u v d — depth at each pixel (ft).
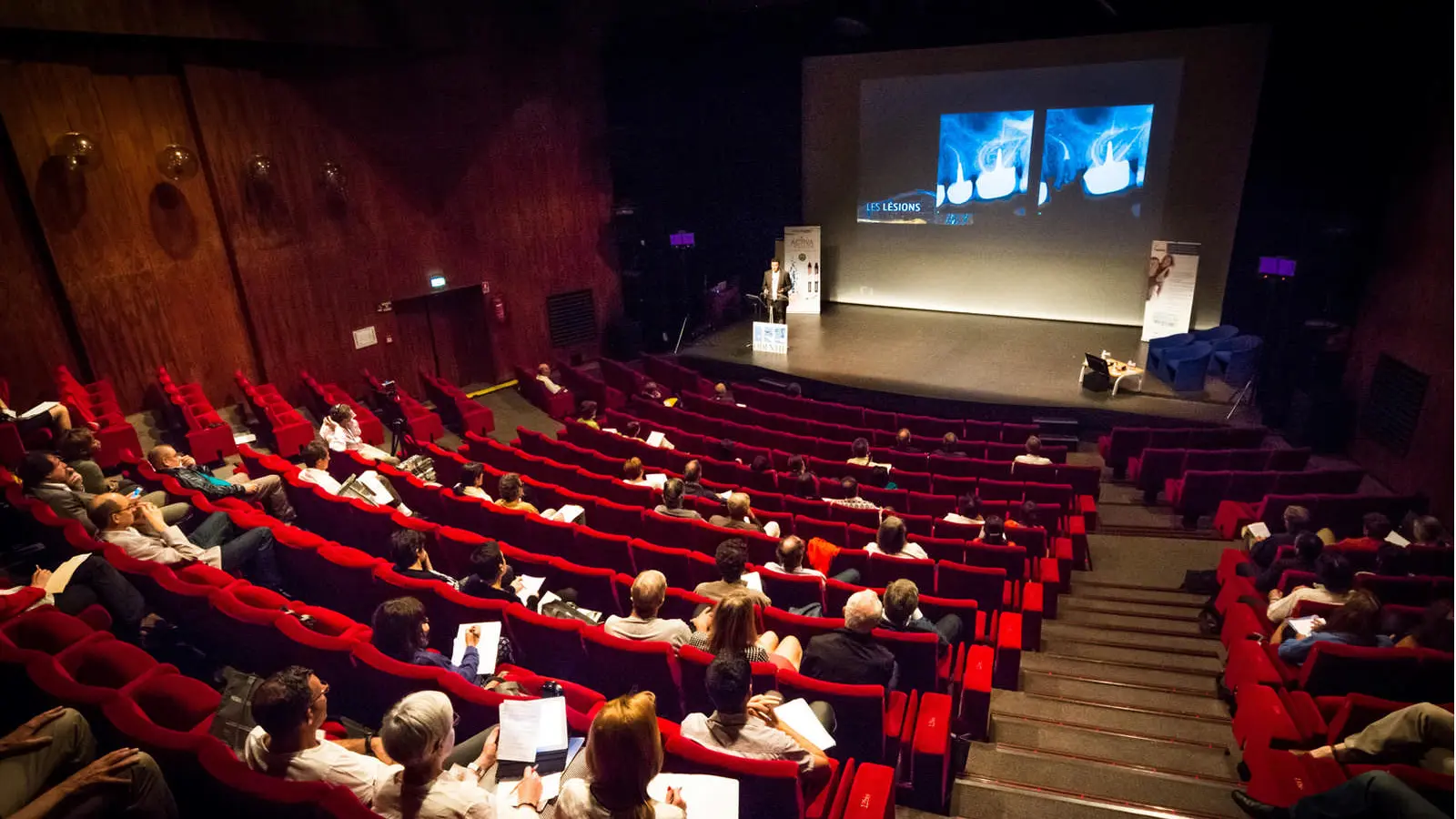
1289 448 35.83
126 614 16.14
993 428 36.99
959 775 15.85
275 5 35.50
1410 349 31.17
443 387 43.14
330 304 41.88
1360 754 13.38
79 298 34.01
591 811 8.51
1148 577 26.12
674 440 34.78
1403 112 32.32
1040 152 50.47
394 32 39.70
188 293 37.27
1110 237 49.90
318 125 39.68
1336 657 15.46
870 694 13.01
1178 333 45.34
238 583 17.01
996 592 20.17
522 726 11.57
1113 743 16.92
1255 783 14.73
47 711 11.30
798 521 23.95
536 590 18.19
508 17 44.27
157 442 34.58
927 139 53.42
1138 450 34.68
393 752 9.41
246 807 9.80
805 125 56.65
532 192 48.37
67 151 32.27
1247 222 44.37
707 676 11.51
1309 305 36.42
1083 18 45.37
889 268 57.47
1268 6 39.78
